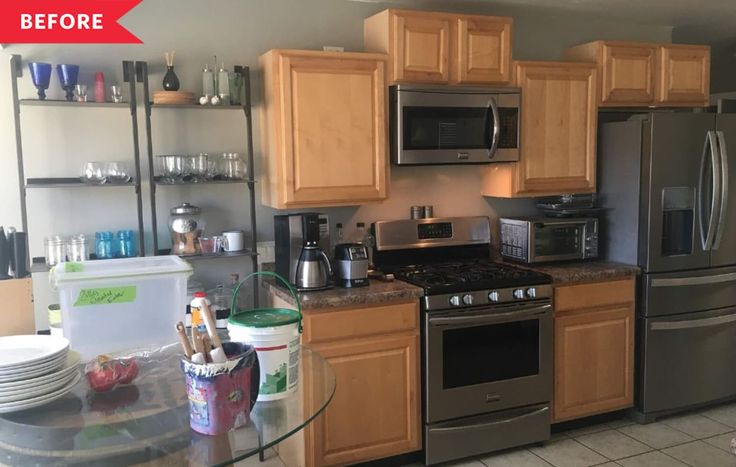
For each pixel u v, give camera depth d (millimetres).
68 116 3043
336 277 3197
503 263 3732
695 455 3326
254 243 3227
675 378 3754
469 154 3455
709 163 3672
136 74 2977
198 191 3324
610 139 3791
